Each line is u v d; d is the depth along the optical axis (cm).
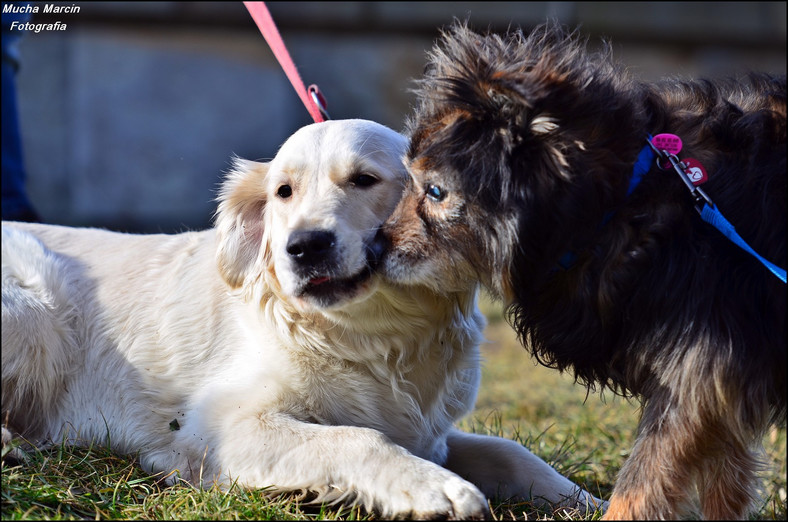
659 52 1093
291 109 1110
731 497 259
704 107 255
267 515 237
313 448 253
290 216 275
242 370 284
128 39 1048
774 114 240
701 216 226
